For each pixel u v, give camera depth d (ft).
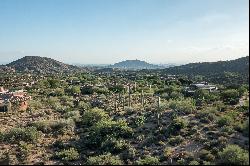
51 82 456.45
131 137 169.27
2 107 261.03
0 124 214.48
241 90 264.11
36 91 389.19
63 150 160.25
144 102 267.80
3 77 564.71
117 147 156.15
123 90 351.87
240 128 154.71
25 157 152.05
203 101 231.50
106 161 140.36
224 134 152.25
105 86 418.72
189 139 154.92
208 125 169.07
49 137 185.78
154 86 414.00
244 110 190.80
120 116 216.13
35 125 201.16
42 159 150.51
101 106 265.34
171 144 153.17
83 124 212.64
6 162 143.64
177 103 210.59
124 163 139.74
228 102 225.76
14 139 178.29
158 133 167.63
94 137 174.60
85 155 154.40
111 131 176.65
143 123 185.37
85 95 358.64
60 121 205.16
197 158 135.13
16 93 324.39
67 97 327.88
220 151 135.95
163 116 192.75
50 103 300.40
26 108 271.69
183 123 169.17
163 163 135.85
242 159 123.95
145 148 152.66
